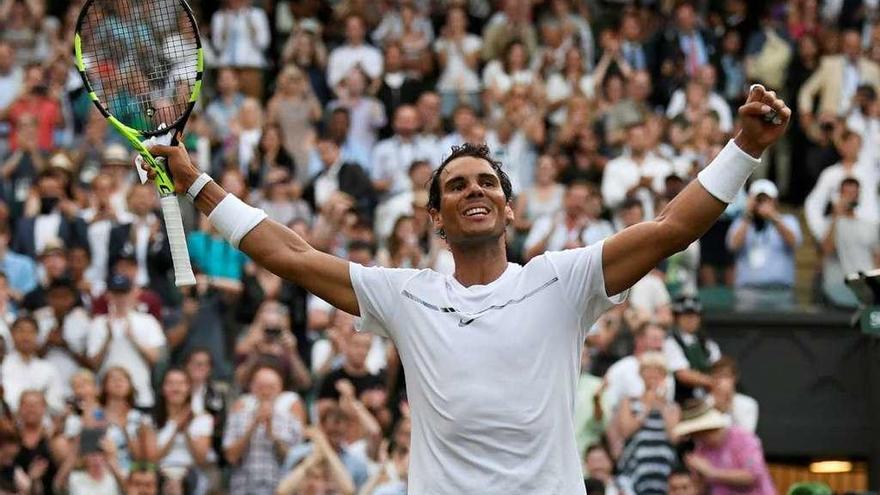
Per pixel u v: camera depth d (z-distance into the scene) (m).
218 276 26.91
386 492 21.64
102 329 25.08
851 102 33.62
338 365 24.31
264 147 31.41
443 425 9.52
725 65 36.38
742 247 30.00
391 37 36.62
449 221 9.79
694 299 25.95
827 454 29.31
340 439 21.97
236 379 24.80
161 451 22.91
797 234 30.03
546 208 29.86
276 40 37.94
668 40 35.81
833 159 33.16
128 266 26.52
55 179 28.89
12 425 22.41
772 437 29.38
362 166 31.69
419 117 31.83
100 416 22.95
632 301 26.23
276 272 10.00
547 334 9.55
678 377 24.56
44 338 25.23
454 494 9.45
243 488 22.55
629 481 22.69
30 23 36.56
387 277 9.87
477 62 35.19
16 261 27.27
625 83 33.97
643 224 9.64
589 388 23.86
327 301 9.95
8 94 33.88
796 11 37.00
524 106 32.50
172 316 26.77
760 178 35.16
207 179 10.16
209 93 35.91
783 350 29.41
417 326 9.70
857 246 30.14
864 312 14.02
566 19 36.00
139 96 11.79
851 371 29.25
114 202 29.25
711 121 32.34
